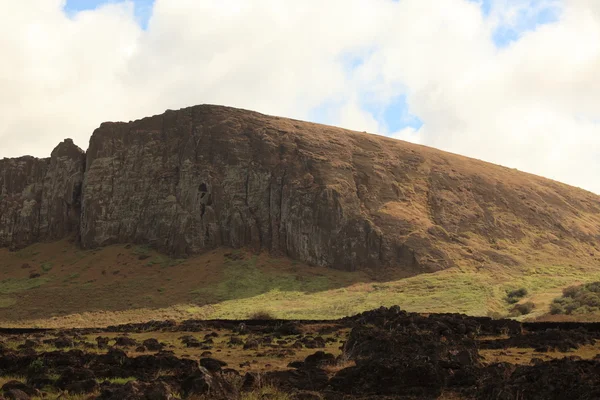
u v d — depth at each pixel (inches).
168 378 1358.3
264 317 3777.1
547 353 1868.8
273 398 1245.1
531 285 4328.3
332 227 5002.5
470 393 1311.5
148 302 4382.4
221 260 4970.5
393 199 5339.6
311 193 5157.5
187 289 4581.7
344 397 1317.7
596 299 3604.8
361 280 4650.6
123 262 5162.4
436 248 4854.8
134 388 1173.7
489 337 2228.1
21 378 1503.4
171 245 5241.1
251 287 4564.5
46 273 5246.1
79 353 1699.1
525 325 2459.4
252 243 5132.9
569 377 1221.1
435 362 1417.3
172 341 2317.9
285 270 4835.1
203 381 1246.3
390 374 1386.6
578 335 2108.8
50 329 2893.7
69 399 1262.3
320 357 1712.6
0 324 4057.6
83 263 5280.5
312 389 1384.1
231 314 4015.8
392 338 1530.5
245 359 1831.9
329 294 4404.5
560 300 3777.1
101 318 4114.2
